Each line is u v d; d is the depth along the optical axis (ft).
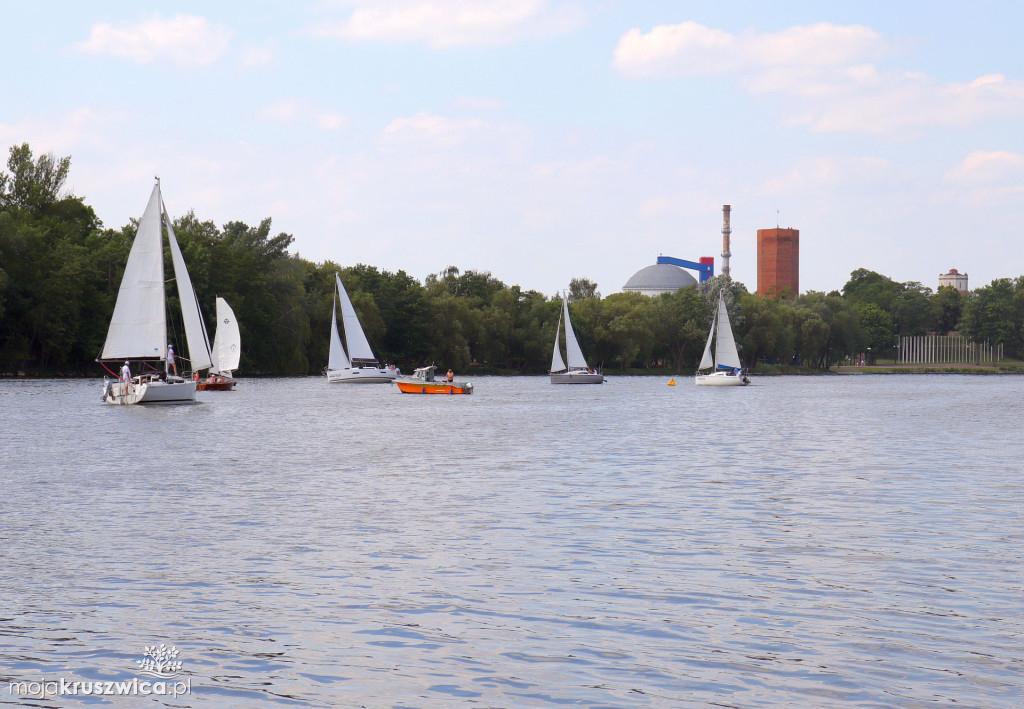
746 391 408.67
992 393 404.36
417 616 54.54
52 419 198.18
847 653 48.70
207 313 422.00
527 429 190.70
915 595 59.00
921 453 145.38
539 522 82.58
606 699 43.01
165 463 126.11
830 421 221.87
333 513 86.79
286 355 461.37
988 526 81.35
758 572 64.64
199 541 73.87
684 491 101.91
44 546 71.82
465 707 42.16
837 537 76.33
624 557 69.00
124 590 59.57
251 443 154.81
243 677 45.50
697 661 47.57
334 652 48.75
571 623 53.42
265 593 59.00
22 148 437.99
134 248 221.05
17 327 378.12
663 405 288.71
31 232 391.04
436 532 77.87
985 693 43.68
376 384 406.82
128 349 222.48
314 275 515.91
